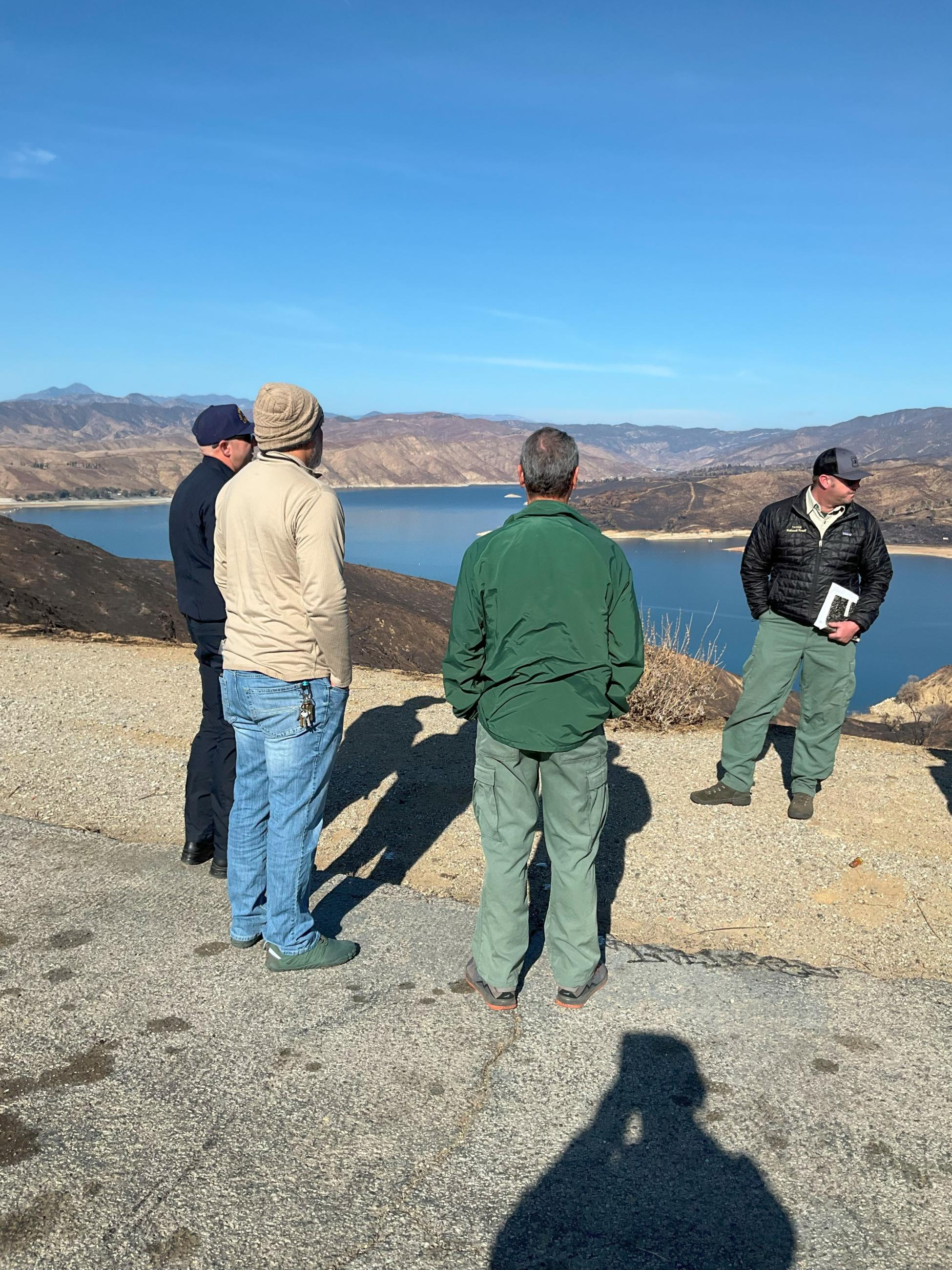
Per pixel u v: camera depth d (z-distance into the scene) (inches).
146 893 135.7
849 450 160.6
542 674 98.0
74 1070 90.7
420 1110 85.4
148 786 196.9
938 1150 81.0
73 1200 72.6
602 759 104.8
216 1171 76.3
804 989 112.3
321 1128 82.3
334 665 105.9
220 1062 92.4
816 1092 89.7
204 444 145.3
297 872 109.1
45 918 126.6
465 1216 71.9
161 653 352.2
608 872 159.2
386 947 120.3
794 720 610.5
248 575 105.5
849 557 165.9
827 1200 74.5
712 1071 93.0
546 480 103.3
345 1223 70.9
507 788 103.2
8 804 183.6
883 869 159.5
